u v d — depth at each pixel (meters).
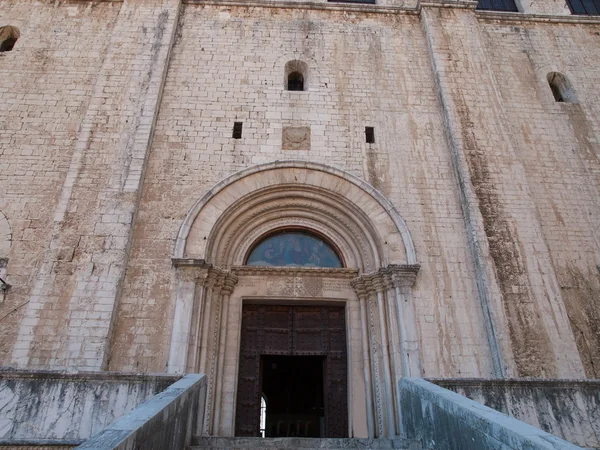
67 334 9.82
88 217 11.24
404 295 10.87
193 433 6.83
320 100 13.80
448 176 12.76
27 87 13.49
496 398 7.82
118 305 10.45
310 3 15.66
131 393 7.51
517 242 11.59
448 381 7.90
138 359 9.96
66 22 14.85
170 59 14.17
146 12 14.78
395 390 10.10
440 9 15.78
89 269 10.56
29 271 11.02
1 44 14.64
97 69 14.00
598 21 16.70
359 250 12.05
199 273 10.77
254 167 12.35
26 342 9.68
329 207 12.44
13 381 7.59
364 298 11.45
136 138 12.41
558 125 14.27
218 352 10.72
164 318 10.42
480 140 13.03
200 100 13.49
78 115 13.17
